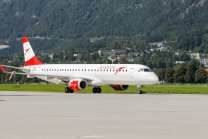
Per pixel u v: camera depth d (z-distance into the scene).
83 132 26.81
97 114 39.03
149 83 86.81
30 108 46.47
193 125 30.36
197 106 49.38
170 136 25.05
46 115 38.00
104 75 94.00
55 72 105.56
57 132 26.84
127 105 51.28
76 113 40.06
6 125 30.50
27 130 27.80
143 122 32.28
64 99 65.94
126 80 90.06
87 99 65.75
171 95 81.06
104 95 81.62
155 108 46.34
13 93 94.94
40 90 117.75
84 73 98.38
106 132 26.80
